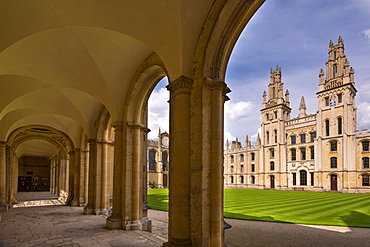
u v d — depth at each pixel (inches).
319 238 324.8
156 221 461.4
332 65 1873.8
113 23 266.5
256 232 359.3
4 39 269.3
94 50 334.3
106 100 397.7
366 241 310.3
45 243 277.4
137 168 376.2
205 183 223.3
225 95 256.4
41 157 1732.3
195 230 220.2
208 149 229.3
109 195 565.0
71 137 716.0
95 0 243.9
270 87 2330.2
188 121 236.8
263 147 2255.2
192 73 240.8
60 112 573.0
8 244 273.6
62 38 317.7
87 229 353.7
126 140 375.2
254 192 1414.9
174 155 237.0
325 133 1812.3
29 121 711.1
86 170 682.8
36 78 394.9
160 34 250.4
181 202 227.3
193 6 219.9
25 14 253.4
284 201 823.7
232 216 503.2
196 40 238.2
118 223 358.3
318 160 1803.6
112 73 366.0
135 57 351.3
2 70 354.0
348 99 1710.1
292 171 2020.2
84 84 402.9
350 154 1657.2
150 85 382.6
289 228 386.9
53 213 525.7
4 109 483.5
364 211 575.5
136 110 386.6
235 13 220.1
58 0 245.0
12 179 812.6
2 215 499.5
